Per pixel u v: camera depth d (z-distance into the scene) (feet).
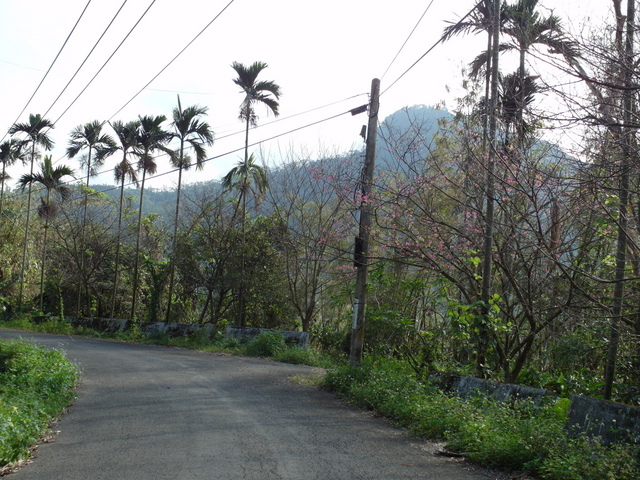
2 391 33.50
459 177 41.04
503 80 39.81
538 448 22.17
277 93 86.17
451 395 34.17
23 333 102.42
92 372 49.29
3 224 146.30
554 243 34.19
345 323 81.25
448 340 46.03
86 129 116.67
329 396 39.22
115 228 128.06
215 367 54.39
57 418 30.96
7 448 22.45
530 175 31.99
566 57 24.31
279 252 87.61
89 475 20.45
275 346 68.44
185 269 97.91
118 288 128.67
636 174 25.11
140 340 93.86
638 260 29.66
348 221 56.90
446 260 40.32
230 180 86.94
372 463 22.13
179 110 97.60
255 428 27.91
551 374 41.83
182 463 21.70
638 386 34.19
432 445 25.86
